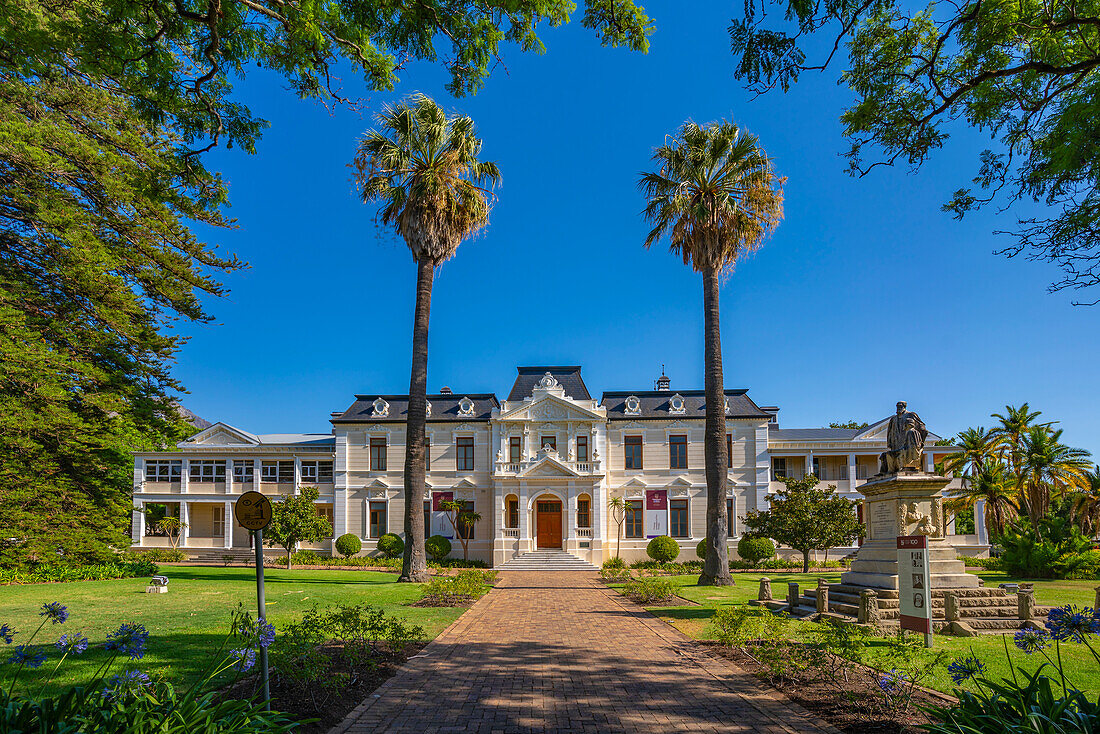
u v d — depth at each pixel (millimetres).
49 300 24297
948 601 13266
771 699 8594
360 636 10750
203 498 45031
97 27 9547
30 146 20328
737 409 41719
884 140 10508
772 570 34844
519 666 10719
